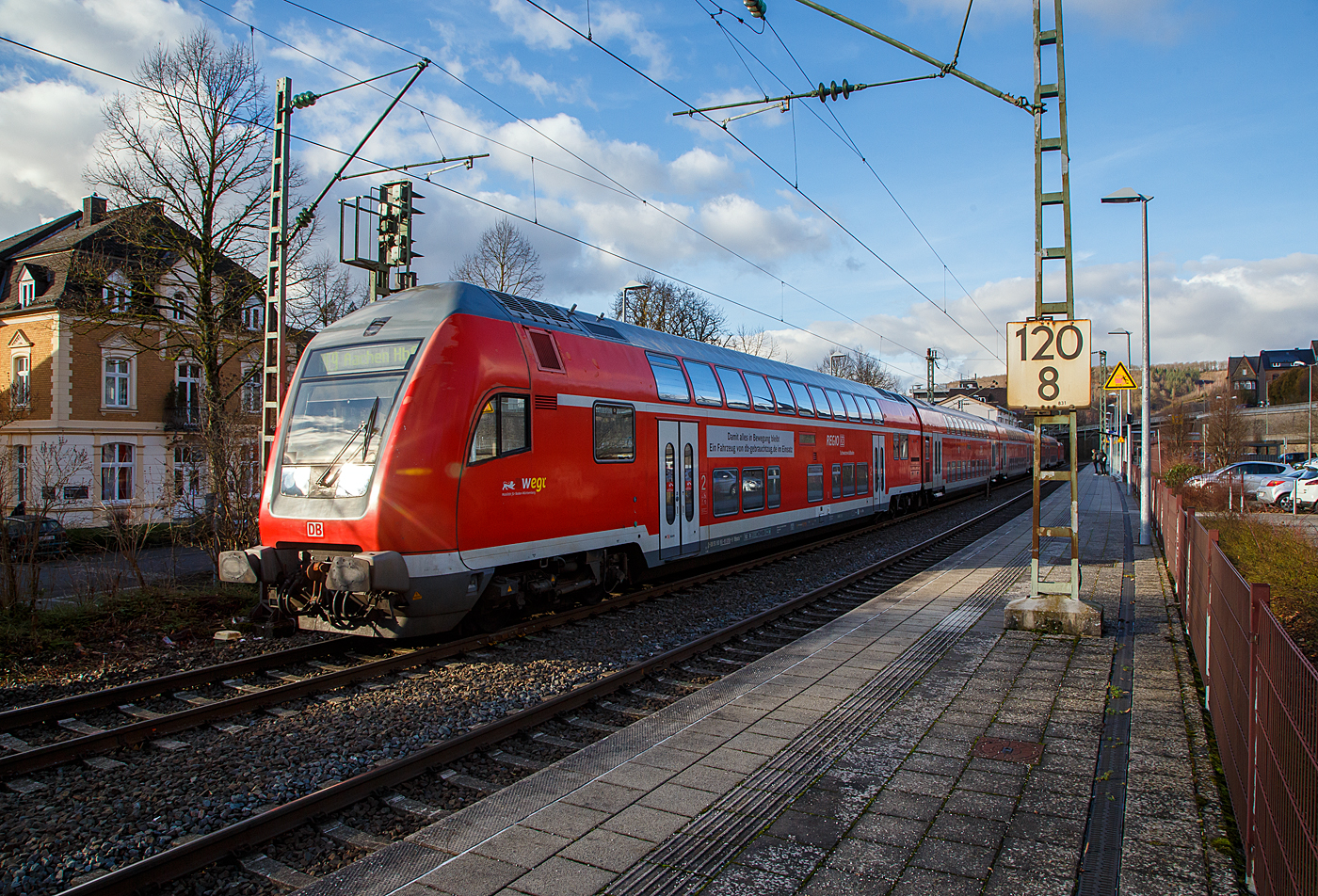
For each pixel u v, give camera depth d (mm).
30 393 25188
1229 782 4051
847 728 5258
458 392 7680
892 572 13109
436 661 7711
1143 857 3451
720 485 12367
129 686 6602
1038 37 7980
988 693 6012
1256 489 25984
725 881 3346
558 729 5910
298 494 7746
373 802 4598
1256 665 3307
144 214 20266
